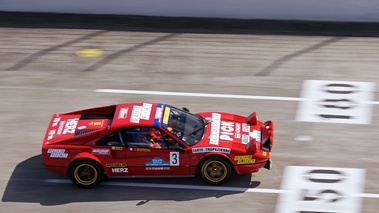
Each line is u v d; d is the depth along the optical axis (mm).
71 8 21688
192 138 13273
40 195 13164
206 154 12984
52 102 16750
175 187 13328
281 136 15109
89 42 19922
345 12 20750
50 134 13648
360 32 20203
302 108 16266
